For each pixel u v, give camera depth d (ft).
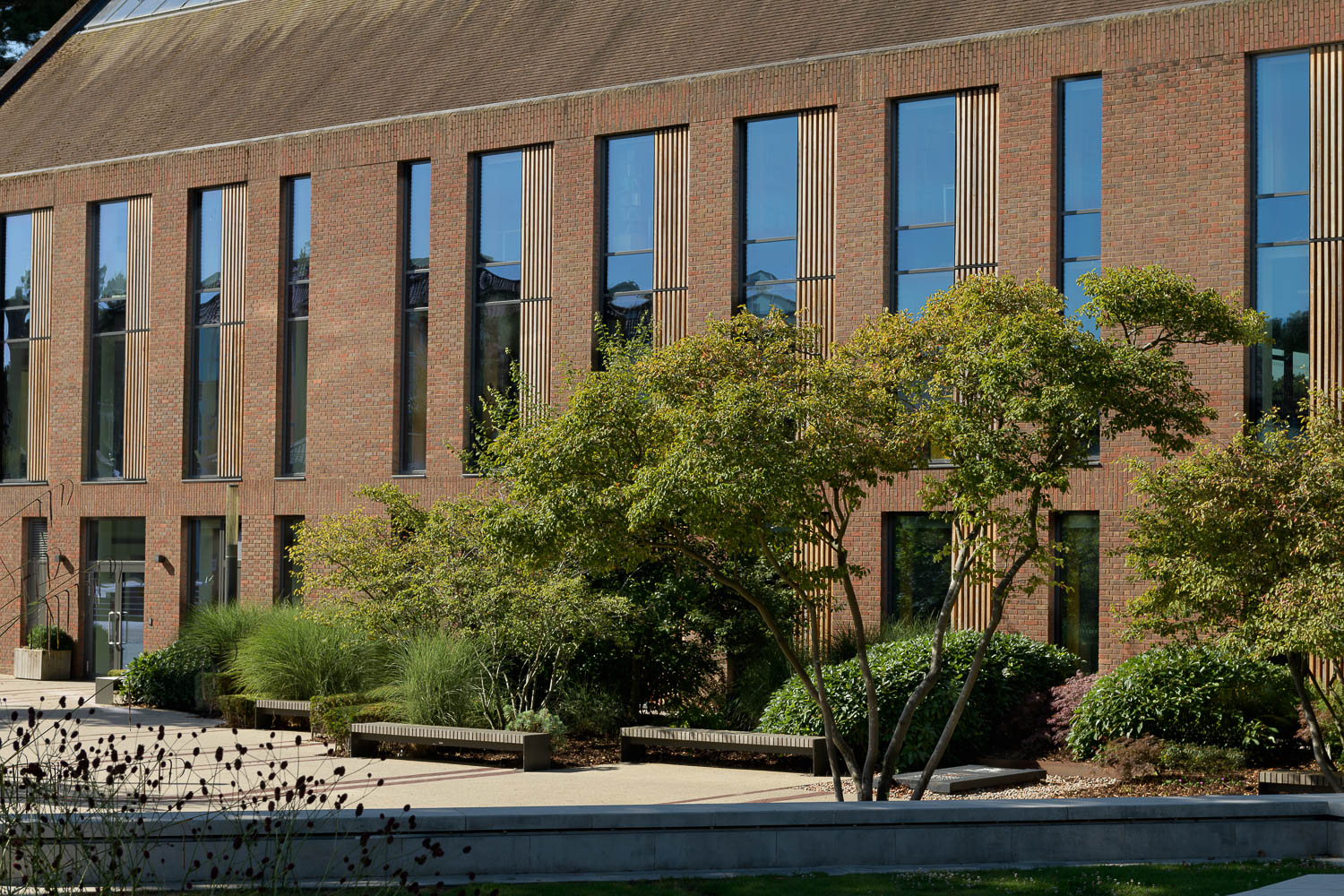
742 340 45.16
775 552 44.83
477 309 86.53
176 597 95.45
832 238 76.02
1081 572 69.21
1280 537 43.11
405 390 88.63
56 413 101.91
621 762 59.77
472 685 63.10
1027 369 41.55
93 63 115.85
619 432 43.16
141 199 99.40
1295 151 66.33
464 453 69.10
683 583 63.72
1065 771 55.31
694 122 79.71
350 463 88.94
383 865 32.71
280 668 70.90
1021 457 42.88
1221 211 66.74
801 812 35.06
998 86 72.28
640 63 84.23
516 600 61.36
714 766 58.70
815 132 76.79
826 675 58.95
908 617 73.15
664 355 44.60
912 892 31.78
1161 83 68.49
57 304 102.32
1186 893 31.32
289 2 109.60
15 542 103.30
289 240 93.86
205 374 96.32
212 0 114.73
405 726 60.18
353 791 50.52
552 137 83.76
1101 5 71.67
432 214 87.35
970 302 45.44
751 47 81.20
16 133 110.63
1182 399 44.39
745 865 34.76
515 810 34.22
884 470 44.86
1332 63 65.05
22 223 105.50
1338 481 42.14
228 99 101.50
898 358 45.42
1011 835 35.73
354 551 69.31
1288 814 36.70
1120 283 44.57
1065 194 71.36
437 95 90.02
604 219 82.99
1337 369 64.44
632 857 34.27
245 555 92.53
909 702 46.01
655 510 40.63
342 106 93.71
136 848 30.99
